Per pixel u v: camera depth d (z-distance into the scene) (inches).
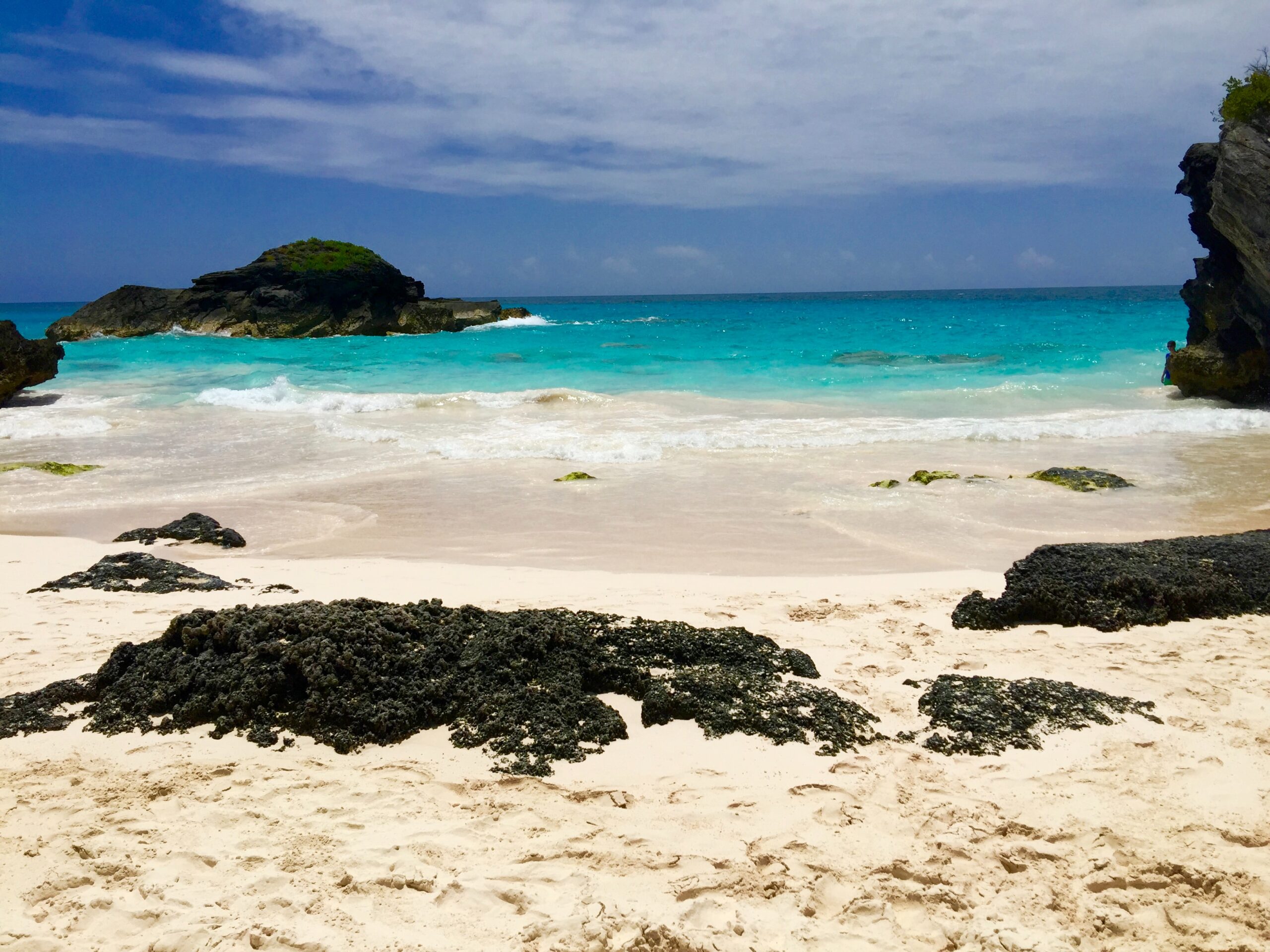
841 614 295.7
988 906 154.5
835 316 2450.8
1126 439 633.0
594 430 675.4
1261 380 796.6
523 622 245.9
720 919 150.5
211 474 555.8
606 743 210.5
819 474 527.5
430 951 142.3
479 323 2203.5
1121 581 290.7
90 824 175.8
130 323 1984.5
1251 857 165.0
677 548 391.2
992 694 227.0
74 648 267.1
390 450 615.5
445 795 187.6
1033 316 2064.5
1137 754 202.5
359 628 228.2
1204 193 863.7
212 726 216.8
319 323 1963.6
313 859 164.7
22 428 698.8
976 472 529.0
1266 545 326.3
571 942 143.9
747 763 201.2
